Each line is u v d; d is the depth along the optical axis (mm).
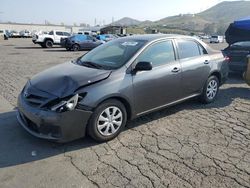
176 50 5199
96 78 3998
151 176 3346
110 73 4160
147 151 3947
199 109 5785
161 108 4969
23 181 3221
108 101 4074
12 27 95500
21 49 23672
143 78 4453
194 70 5438
